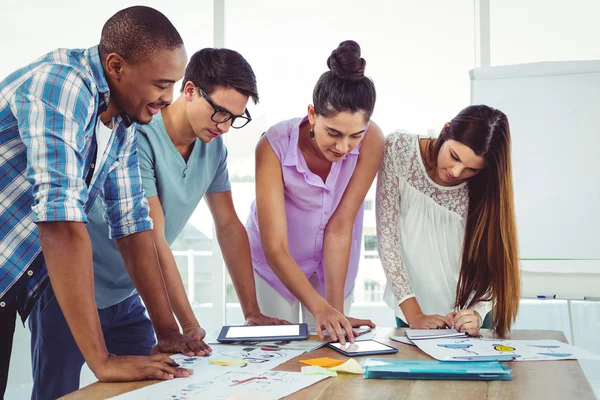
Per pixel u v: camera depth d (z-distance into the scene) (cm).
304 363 124
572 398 102
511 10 288
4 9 303
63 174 110
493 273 175
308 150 187
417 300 198
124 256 146
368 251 307
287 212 194
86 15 303
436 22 293
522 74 269
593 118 263
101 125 131
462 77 292
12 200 119
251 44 303
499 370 114
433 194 186
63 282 110
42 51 304
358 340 149
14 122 116
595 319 280
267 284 203
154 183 172
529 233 265
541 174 266
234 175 298
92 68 122
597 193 261
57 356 177
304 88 300
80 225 112
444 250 189
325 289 205
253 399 95
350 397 101
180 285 165
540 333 162
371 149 187
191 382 109
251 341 146
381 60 295
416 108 293
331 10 298
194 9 305
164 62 121
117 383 110
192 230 301
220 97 162
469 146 167
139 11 122
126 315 185
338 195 191
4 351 127
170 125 172
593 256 260
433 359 130
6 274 120
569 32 285
